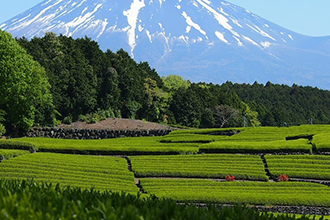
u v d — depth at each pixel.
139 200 15.33
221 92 134.38
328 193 43.22
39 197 13.13
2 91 71.94
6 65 71.06
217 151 63.03
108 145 67.50
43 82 79.69
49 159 53.00
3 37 72.25
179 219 11.97
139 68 124.06
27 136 81.75
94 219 11.27
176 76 165.75
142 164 54.81
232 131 86.62
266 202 39.12
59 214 11.74
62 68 94.25
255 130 85.12
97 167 51.34
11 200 11.71
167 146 68.50
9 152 54.41
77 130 85.06
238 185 45.78
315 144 62.97
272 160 57.53
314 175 51.19
